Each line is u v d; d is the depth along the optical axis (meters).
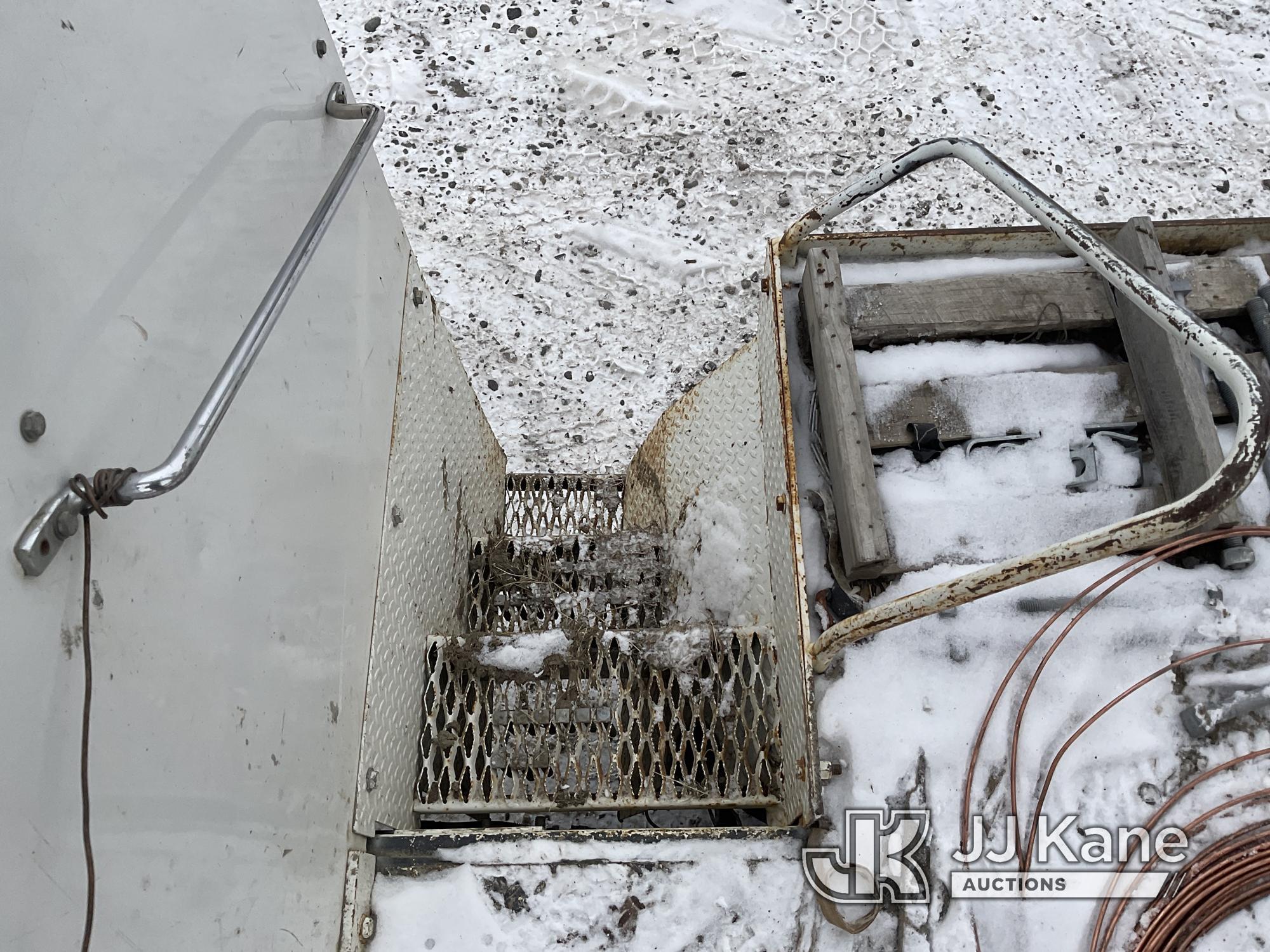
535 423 3.97
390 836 1.80
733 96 4.76
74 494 0.92
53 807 0.88
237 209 1.37
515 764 2.09
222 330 1.30
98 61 1.03
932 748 1.80
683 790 2.00
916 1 5.09
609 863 1.75
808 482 2.10
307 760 1.52
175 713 1.12
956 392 2.12
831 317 2.12
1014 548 1.98
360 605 1.84
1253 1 5.15
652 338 4.15
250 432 1.37
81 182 0.98
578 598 2.81
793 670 1.86
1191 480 1.93
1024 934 1.69
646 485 3.23
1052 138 4.66
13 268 0.86
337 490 1.74
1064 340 2.24
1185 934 1.66
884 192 4.43
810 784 1.71
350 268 1.89
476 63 4.86
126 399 1.04
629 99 4.73
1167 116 4.74
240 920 1.27
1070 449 2.07
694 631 2.15
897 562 1.97
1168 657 1.88
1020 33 5.00
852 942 1.69
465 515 2.86
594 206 4.46
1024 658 1.87
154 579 1.09
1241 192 4.49
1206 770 1.80
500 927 1.71
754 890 1.73
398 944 1.71
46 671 0.88
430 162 4.56
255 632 1.36
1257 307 2.18
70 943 0.91
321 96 1.77
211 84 1.31
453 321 4.17
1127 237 2.25
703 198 4.46
